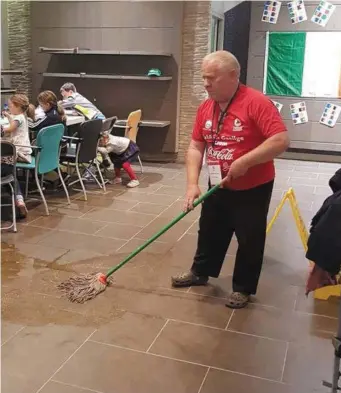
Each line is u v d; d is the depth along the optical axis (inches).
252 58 306.2
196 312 114.1
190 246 155.0
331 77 295.0
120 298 119.8
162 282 129.2
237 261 117.7
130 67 273.9
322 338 104.5
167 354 97.2
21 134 177.9
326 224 69.6
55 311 112.7
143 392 85.6
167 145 277.7
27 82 289.4
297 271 138.0
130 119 232.5
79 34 276.1
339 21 286.5
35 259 141.5
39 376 89.0
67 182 219.6
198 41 263.7
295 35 295.1
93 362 93.8
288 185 236.5
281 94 305.3
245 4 311.1
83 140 196.4
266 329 107.5
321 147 306.5
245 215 112.9
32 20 280.8
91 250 149.6
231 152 109.0
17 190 175.8
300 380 90.3
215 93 105.9
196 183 116.5
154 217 182.5
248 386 88.2
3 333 102.6
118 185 226.8
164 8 261.7
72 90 239.5
